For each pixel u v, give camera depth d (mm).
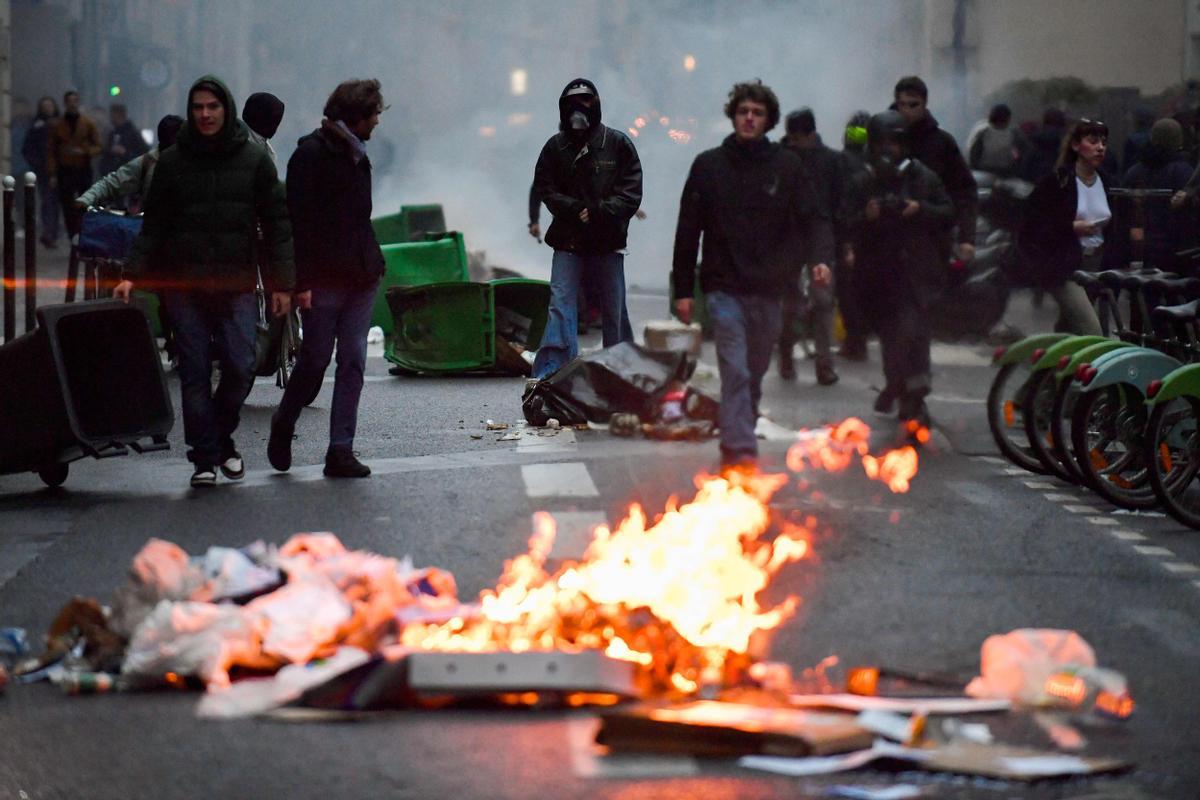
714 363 24203
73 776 7691
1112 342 15211
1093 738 8258
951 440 17672
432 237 29219
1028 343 15875
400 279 28000
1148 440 13547
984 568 11883
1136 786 7551
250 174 14688
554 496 14281
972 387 22531
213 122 14516
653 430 17422
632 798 7312
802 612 10570
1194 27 48031
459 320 23484
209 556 9766
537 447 16969
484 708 8570
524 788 7445
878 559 12070
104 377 15055
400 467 15828
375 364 25109
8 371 14492
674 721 7887
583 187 19344
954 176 18312
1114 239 21109
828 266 14625
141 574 9438
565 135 19391
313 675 8750
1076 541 12891
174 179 14609
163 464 16281
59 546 12523
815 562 11938
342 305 15031
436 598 10039
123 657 9289
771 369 24562
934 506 14102
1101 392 14281
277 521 13367
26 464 14625
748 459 14641
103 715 8570
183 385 14781
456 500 14148
